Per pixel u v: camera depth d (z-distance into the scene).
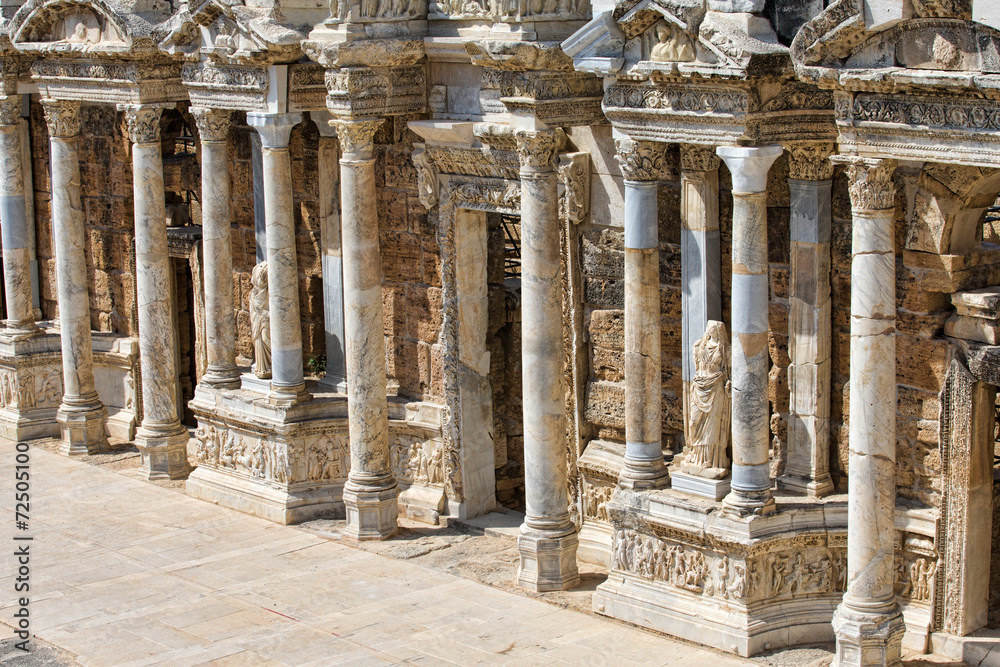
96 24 27.06
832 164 19.02
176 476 28.42
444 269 24.27
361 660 19.55
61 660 19.84
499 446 25.55
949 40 15.97
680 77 18.66
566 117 21.06
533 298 21.33
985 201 18.45
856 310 17.44
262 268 26.36
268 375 26.75
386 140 25.03
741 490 19.31
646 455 20.69
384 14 22.75
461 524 24.80
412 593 22.00
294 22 24.38
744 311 18.88
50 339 31.69
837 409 19.83
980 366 18.16
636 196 20.05
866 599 18.02
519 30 20.42
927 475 19.11
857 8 16.42
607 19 19.19
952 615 18.94
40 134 32.19
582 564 23.03
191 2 24.88
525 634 20.27
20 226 30.89
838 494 19.89
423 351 25.34
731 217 20.39
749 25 18.03
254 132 26.78
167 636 20.59
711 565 19.75
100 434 30.41
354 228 23.50
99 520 26.02
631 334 20.47
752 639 19.12
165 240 27.66
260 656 19.80
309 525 25.39
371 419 24.19
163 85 26.98
